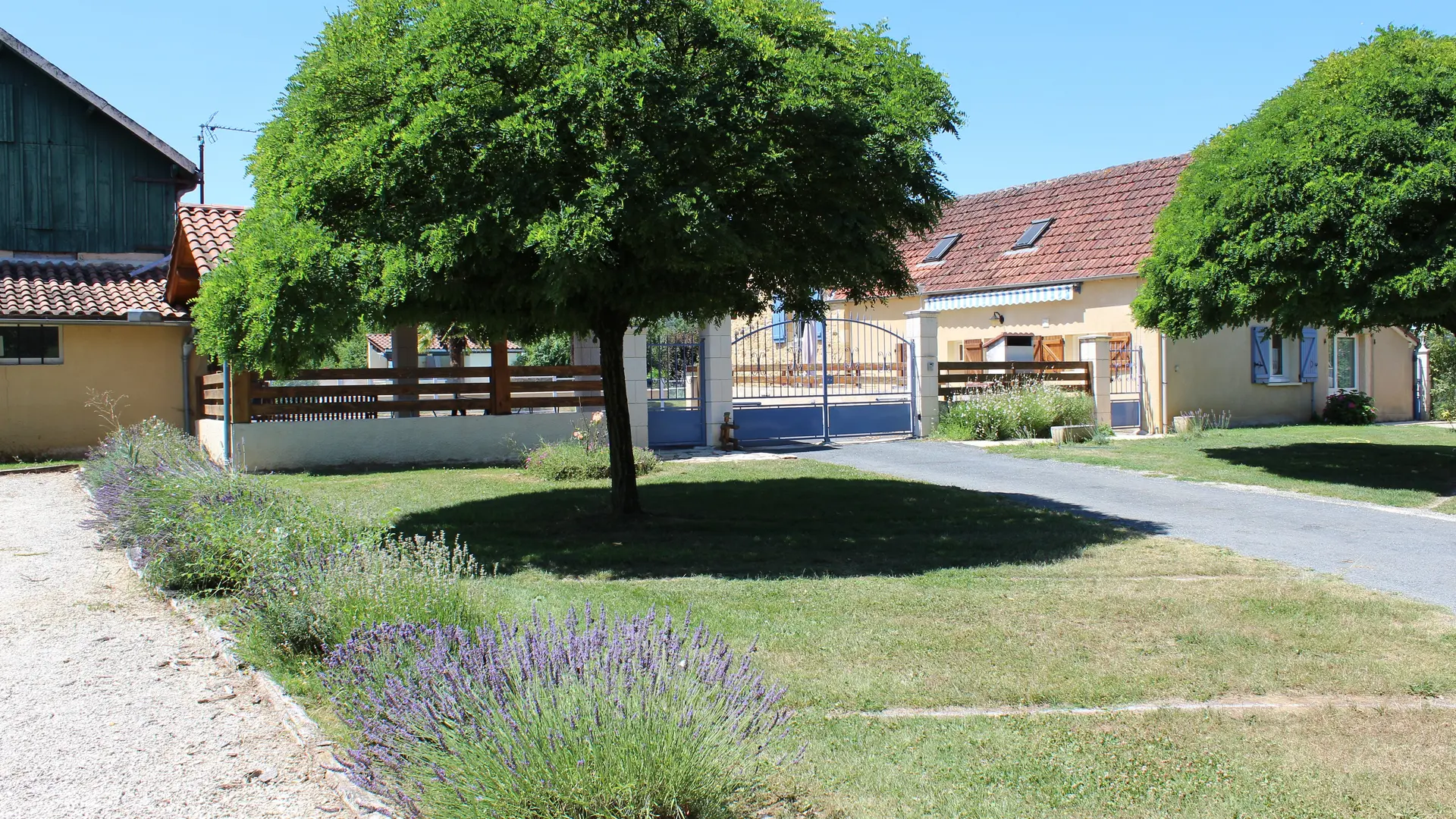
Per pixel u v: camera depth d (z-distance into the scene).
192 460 10.39
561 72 7.39
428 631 4.72
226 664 5.75
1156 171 23.47
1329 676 5.45
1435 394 26.39
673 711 3.55
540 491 12.08
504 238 7.39
